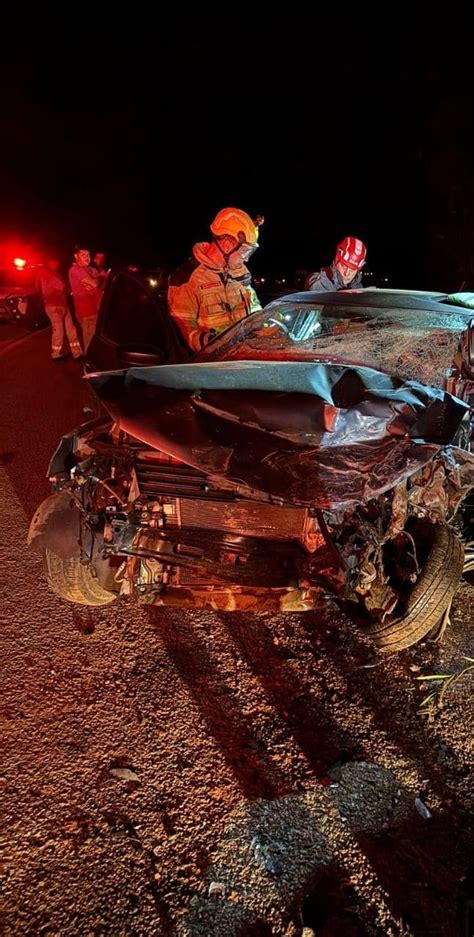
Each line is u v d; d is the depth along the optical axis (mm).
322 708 2918
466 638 3449
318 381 2660
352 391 2652
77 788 2430
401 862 2184
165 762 2576
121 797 2404
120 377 2793
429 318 3912
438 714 2893
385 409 2588
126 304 4473
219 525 2961
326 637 3441
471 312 3959
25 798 2375
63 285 10047
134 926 1960
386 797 2443
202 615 3596
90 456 3150
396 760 2627
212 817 2338
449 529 3135
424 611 3010
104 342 4484
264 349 3779
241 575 2945
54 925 1952
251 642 3379
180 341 4391
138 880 2098
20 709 2812
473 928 1952
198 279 4301
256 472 2701
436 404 2648
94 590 3342
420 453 2629
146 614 3578
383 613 3121
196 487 2926
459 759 2635
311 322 4121
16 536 4367
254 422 2617
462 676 3150
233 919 1987
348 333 3918
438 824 2332
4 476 5359
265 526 2928
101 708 2850
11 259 15141
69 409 7445
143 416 2750
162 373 2766
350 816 2357
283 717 2854
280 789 2471
